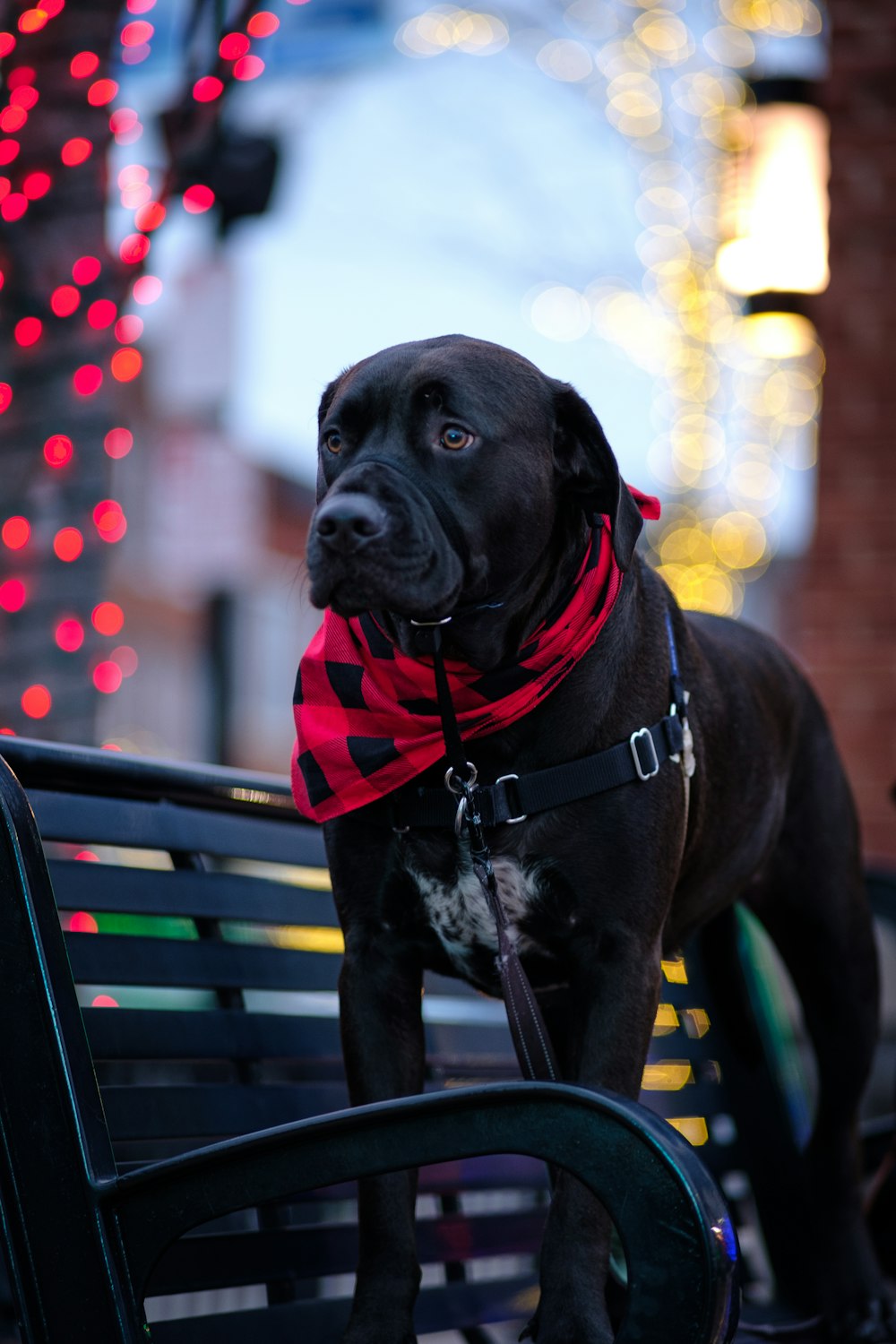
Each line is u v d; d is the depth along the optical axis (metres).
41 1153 1.82
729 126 7.45
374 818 2.25
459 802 2.19
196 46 4.09
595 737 2.23
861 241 7.56
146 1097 2.15
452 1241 2.59
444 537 2.08
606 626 2.25
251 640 19.55
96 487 4.22
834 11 7.47
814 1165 3.16
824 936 3.18
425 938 2.30
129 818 2.31
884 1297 3.04
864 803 7.35
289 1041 2.46
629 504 2.17
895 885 3.74
